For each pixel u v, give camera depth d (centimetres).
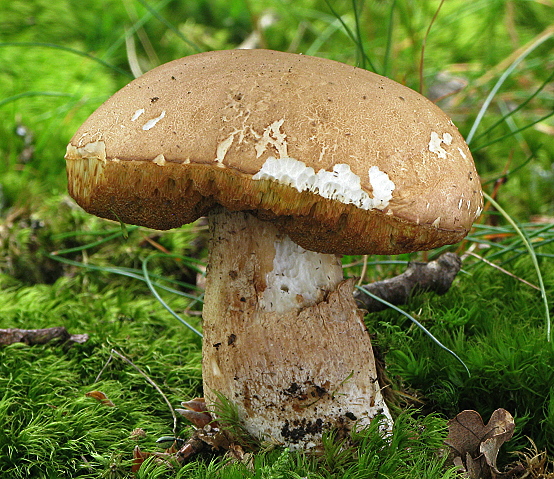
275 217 44
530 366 50
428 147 43
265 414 46
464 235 44
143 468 46
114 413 50
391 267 59
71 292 60
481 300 56
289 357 45
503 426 47
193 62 45
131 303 59
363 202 42
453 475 45
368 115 43
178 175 42
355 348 46
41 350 54
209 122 42
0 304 58
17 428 48
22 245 62
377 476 45
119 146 42
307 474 45
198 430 47
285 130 42
